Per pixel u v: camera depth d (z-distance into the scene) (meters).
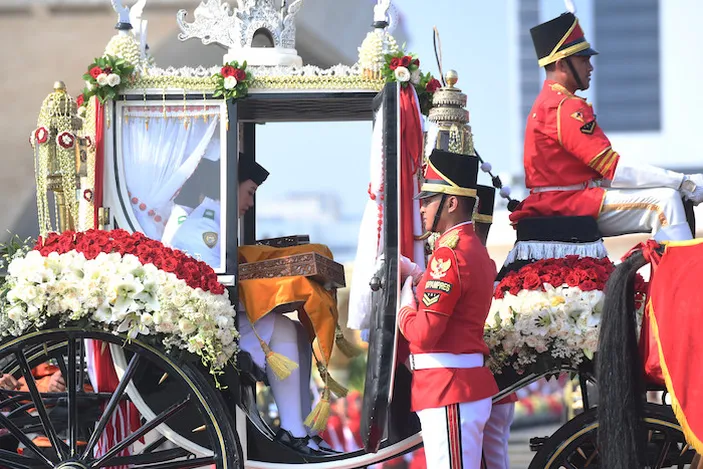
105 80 16.70
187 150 17.09
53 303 15.64
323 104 17.78
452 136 17.06
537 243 17.52
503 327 16.64
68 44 29.11
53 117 16.78
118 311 15.62
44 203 17.39
